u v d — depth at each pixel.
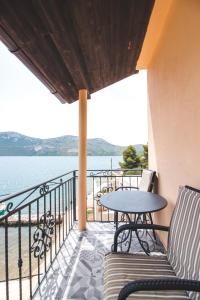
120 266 1.63
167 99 2.75
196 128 1.84
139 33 2.68
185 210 1.61
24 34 2.01
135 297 1.29
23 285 2.54
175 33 2.38
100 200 2.69
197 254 1.31
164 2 2.47
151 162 3.86
